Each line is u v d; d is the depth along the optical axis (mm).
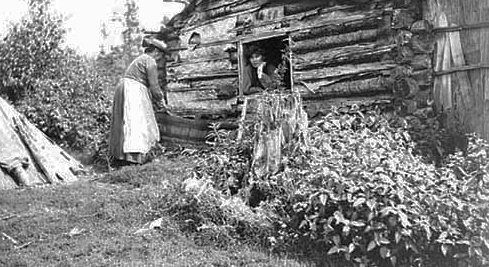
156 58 12883
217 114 11539
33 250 5559
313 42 9789
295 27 10109
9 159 8547
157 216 6316
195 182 6457
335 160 5918
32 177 8734
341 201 5473
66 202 7258
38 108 12188
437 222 5320
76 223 6367
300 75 9992
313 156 6277
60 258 5332
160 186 7523
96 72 14289
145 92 10133
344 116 7516
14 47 13367
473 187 5688
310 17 9898
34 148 9055
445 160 7121
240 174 6812
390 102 8594
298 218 5777
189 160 9141
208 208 6027
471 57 8047
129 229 6098
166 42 12828
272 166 6445
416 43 8281
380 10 8875
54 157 9461
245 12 11117
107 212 6602
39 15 13945
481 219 5352
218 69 11633
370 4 9047
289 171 6230
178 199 6344
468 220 5320
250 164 6746
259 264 5199
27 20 13766
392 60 8711
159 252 5461
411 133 7742
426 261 5332
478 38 8008
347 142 6391
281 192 6184
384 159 5801
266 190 6316
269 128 6559
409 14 8430
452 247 5277
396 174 5555
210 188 6246
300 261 5312
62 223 6344
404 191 5395
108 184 8312
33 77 13266
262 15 10766
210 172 6957
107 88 14047
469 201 5543
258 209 6047
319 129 7027
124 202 6961
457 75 8117
